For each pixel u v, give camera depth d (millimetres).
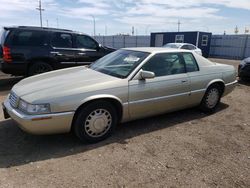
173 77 4477
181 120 4930
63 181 2848
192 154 3572
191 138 4113
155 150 3650
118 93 3805
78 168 3119
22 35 7227
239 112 5605
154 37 33312
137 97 4027
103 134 3869
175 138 4090
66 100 3396
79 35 8352
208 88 5172
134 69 4055
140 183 2857
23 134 4016
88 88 3590
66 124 3477
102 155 3455
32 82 3955
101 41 41500
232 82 5688
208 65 5219
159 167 3199
